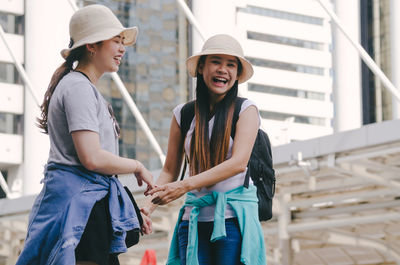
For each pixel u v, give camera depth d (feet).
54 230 12.04
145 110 199.21
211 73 13.98
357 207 57.93
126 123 196.03
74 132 12.17
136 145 195.93
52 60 159.43
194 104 14.62
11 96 162.71
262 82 231.30
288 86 234.58
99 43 12.76
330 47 242.78
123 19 198.80
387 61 149.07
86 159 12.12
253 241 13.66
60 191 12.20
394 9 149.38
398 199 56.49
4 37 79.25
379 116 147.84
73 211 12.01
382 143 43.88
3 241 80.74
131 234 12.85
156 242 72.33
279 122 231.50
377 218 57.98
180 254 14.24
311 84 237.86
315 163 47.55
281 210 59.82
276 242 69.62
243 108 14.03
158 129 199.41
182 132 14.75
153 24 202.59
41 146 161.07
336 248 81.87
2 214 71.36
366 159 46.39
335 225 58.90
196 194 14.03
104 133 12.62
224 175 13.57
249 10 231.71
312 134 236.43
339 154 46.78
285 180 52.85
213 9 153.99
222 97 14.21
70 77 12.55
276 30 234.58
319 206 60.95
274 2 235.40
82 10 12.78
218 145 13.87
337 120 156.35
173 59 201.26
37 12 160.04
